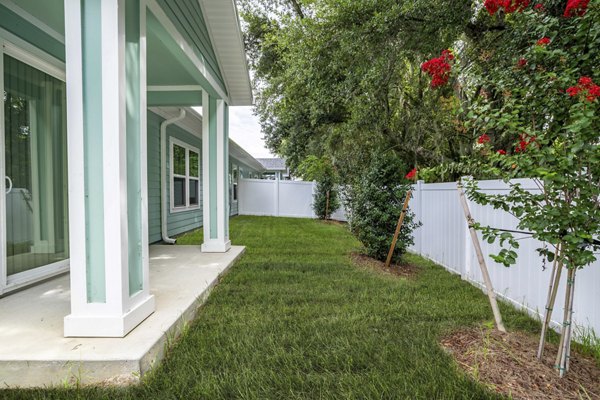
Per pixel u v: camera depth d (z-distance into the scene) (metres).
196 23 3.82
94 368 1.81
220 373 1.90
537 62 2.16
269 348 2.21
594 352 2.17
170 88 5.20
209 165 5.07
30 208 3.18
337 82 5.99
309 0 6.41
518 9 2.64
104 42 2.04
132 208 2.32
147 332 2.14
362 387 1.78
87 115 2.06
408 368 1.98
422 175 3.20
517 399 1.71
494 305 2.54
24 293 2.91
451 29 4.72
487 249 3.62
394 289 3.65
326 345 2.27
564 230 1.79
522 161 1.86
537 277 2.83
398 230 4.73
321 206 12.82
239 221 11.78
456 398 1.71
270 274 4.14
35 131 3.25
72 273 2.05
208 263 4.29
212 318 2.72
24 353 1.85
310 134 12.03
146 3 2.46
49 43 3.36
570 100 1.92
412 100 7.35
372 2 4.74
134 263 2.34
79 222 2.05
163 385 1.80
